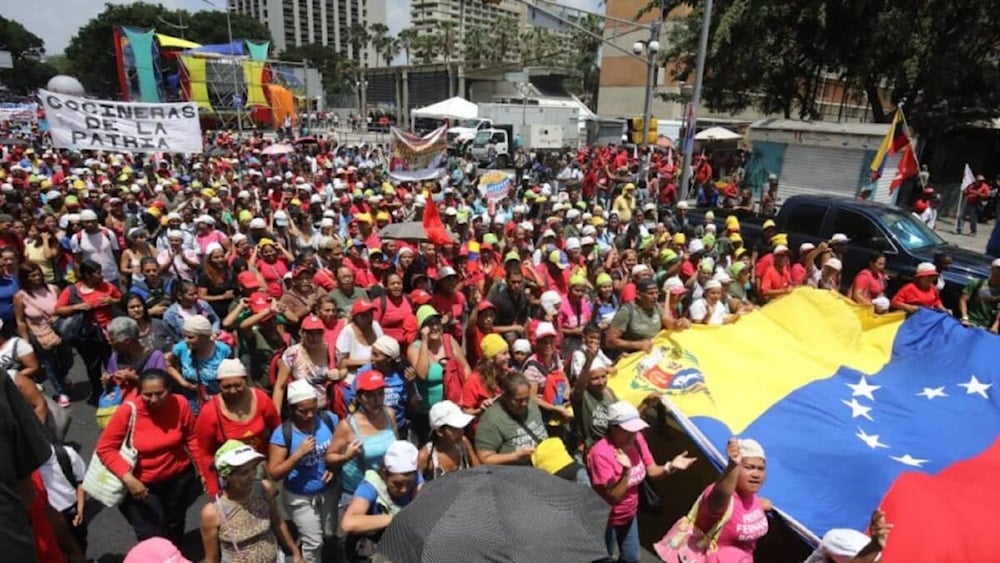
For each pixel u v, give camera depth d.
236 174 21.27
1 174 15.93
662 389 5.19
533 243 12.01
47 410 4.12
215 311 7.29
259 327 5.90
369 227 10.58
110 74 95.00
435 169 15.81
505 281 7.30
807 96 25.08
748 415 5.05
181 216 10.60
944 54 20.84
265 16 116.38
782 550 4.89
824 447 4.71
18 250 8.57
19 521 2.67
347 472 4.34
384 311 6.33
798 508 4.14
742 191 19.81
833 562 3.28
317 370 5.34
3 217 8.55
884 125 18.69
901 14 20.34
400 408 5.32
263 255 8.12
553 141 42.44
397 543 2.80
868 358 6.19
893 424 5.11
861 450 4.70
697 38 25.42
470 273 9.32
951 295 9.75
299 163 23.75
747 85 24.30
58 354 6.86
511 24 103.12
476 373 5.19
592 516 2.98
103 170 17.73
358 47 117.25
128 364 5.02
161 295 7.45
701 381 5.23
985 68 21.45
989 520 3.91
